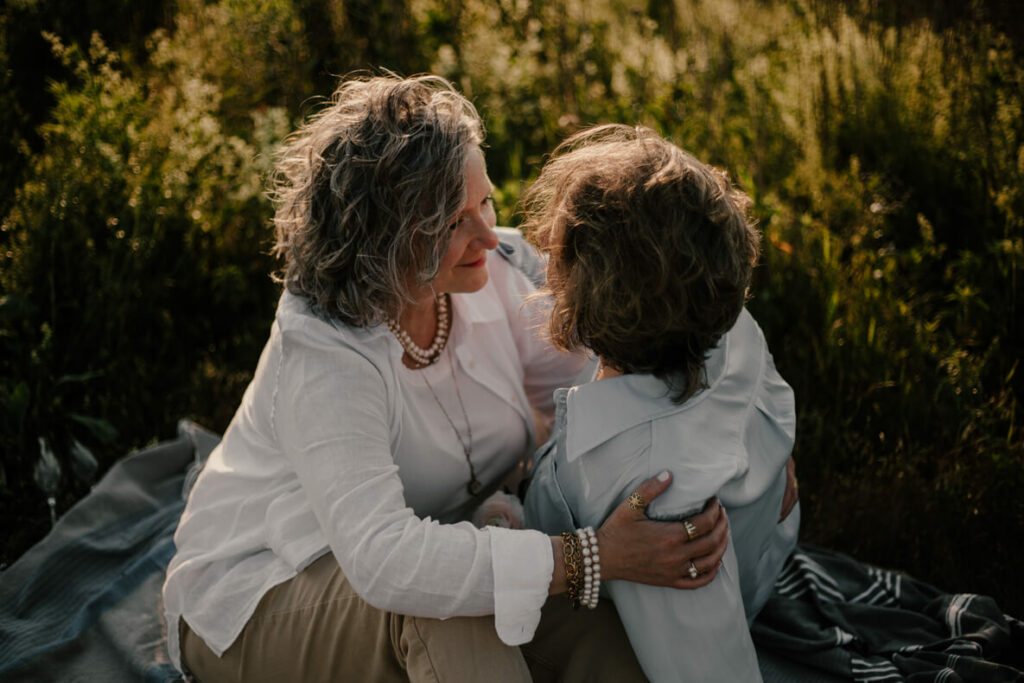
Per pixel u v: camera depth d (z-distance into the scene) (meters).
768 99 3.83
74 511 2.46
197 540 1.84
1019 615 2.18
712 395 1.50
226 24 3.88
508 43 4.23
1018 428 2.60
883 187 3.30
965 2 3.51
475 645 1.49
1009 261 2.89
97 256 3.04
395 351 1.64
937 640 1.99
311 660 1.66
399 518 1.49
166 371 3.11
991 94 3.31
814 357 2.88
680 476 1.43
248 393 1.86
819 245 3.11
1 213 3.10
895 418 2.71
